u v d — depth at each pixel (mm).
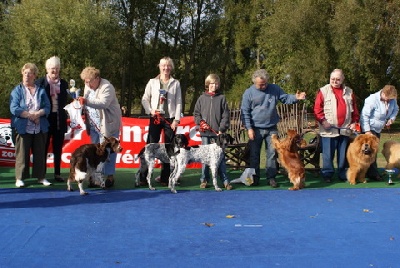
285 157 7676
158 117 7578
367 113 8375
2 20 29047
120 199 6812
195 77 37438
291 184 8094
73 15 27094
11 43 27469
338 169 8547
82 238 4949
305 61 24438
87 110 7594
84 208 6246
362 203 6629
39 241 4836
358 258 4402
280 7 25297
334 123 8180
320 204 6570
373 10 21625
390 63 23391
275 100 7863
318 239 4973
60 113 7836
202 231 5238
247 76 35500
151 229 5305
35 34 26688
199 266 4184
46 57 26469
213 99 7645
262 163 11516
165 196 7051
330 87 8289
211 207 6367
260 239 4965
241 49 35719
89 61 27031
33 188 7500
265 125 7848
